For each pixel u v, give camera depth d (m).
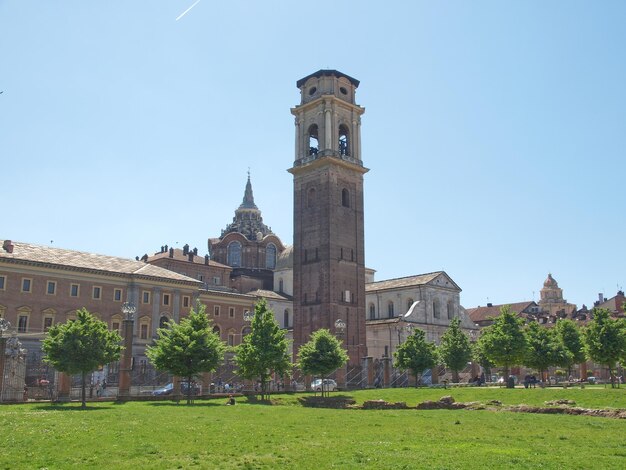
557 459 22.53
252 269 143.38
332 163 103.94
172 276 107.69
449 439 28.45
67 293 94.31
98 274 97.94
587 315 168.25
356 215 106.94
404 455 23.25
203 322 60.50
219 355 59.06
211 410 45.94
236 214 164.50
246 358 62.97
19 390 55.19
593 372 120.75
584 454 23.83
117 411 42.84
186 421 35.78
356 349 101.12
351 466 20.94
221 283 137.12
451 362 91.19
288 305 129.38
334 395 64.69
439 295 122.88
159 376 76.44
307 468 20.72
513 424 35.41
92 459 22.17
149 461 22.00
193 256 136.25
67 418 36.41
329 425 34.97
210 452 24.03
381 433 30.88
